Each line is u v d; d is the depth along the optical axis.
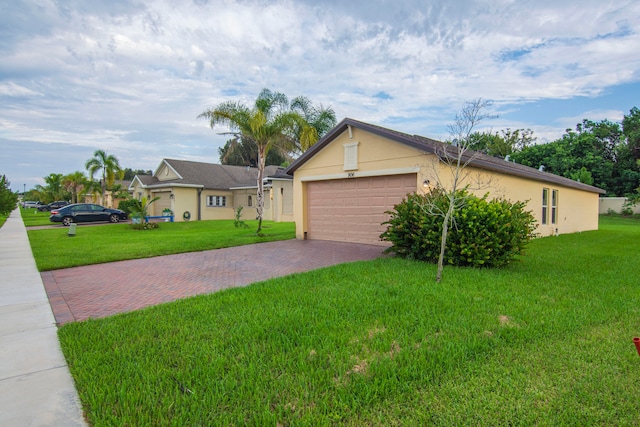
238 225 17.69
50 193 50.06
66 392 2.85
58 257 9.22
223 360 3.20
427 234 7.74
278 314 4.43
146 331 3.99
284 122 15.64
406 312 4.45
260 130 15.54
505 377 2.92
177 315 4.51
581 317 4.25
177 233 15.97
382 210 10.85
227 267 8.07
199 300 5.18
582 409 2.49
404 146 9.95
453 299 4.96
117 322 4.32
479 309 4.54
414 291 5.36
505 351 3.37
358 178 11.45
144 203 18.86
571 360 3.20
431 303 4.77
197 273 7.44
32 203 64.88
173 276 7.16
